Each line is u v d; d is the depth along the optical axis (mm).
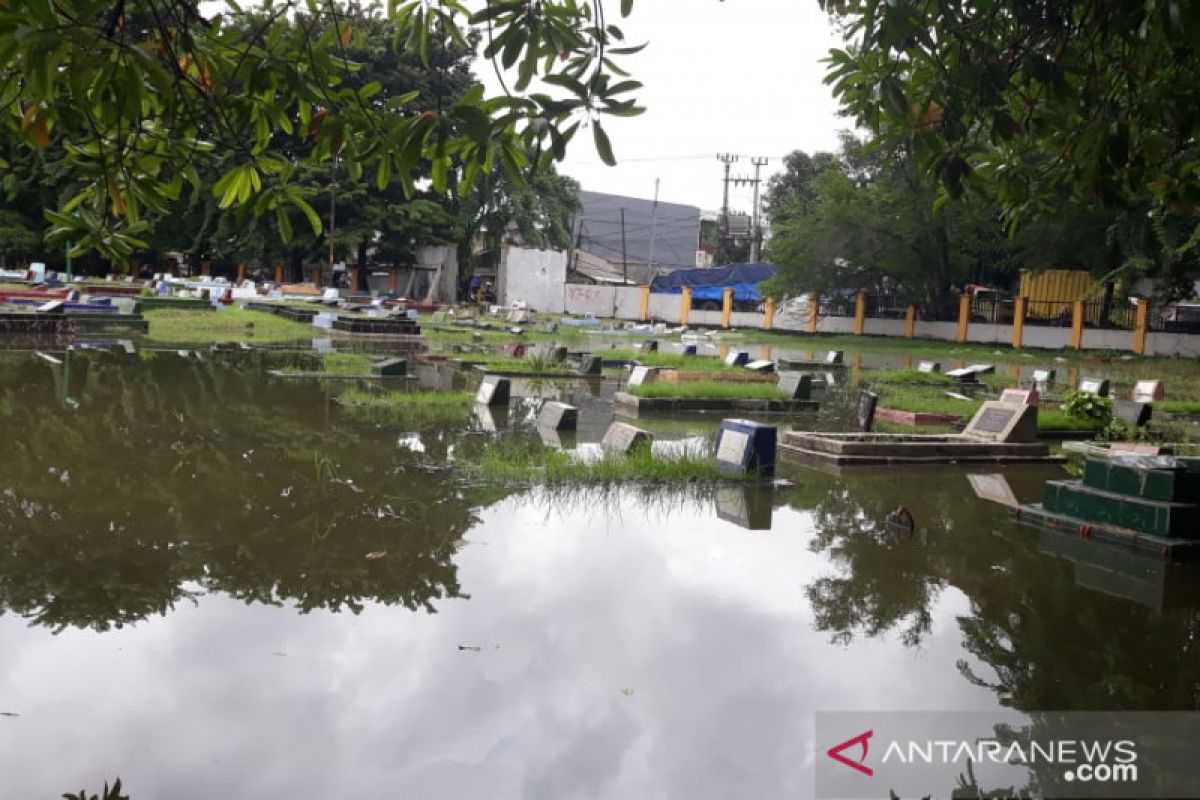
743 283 47844
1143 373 24391
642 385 14133
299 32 3041
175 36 2953
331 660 4086
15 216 38531
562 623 4621
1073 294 33531
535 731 3523
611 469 8000
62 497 6535
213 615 4547
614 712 3697
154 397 11383
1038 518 6926
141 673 3896
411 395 12539
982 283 39406
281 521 6195
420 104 32219
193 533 5852
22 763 3182
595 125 2752
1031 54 4062
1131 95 4109
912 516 7133
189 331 22047
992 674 4172
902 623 4789
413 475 7746
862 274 37250
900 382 18594
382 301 35438
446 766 3250
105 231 3039
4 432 8680
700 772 3270
